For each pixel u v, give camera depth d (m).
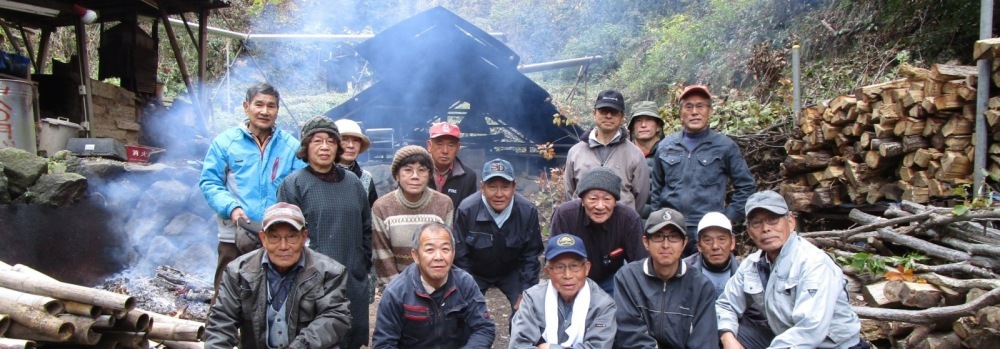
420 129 10.88
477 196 4.09
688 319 3.31
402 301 3.27
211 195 3.79
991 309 3.20
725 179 4.39
